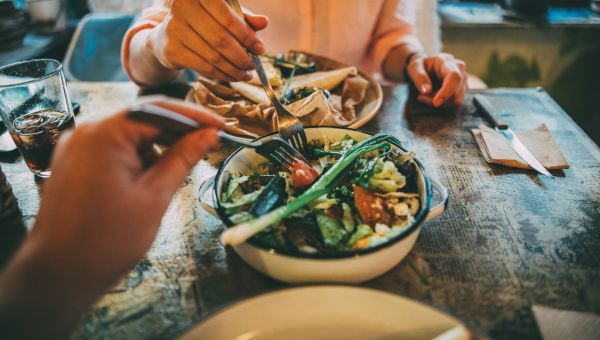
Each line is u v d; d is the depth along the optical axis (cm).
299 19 105
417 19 126
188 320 42
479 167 61
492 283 45
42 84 60
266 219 41
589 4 164
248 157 51
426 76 78
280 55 87
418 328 39
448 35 161
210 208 45
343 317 40
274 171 52
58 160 34
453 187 57
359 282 43
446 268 46
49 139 56
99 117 35
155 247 49
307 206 46
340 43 107
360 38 109
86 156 33
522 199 55
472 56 166
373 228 45
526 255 48
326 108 66
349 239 43
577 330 41
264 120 68
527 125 70
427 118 73
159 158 38
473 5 171
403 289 45
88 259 33
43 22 154
